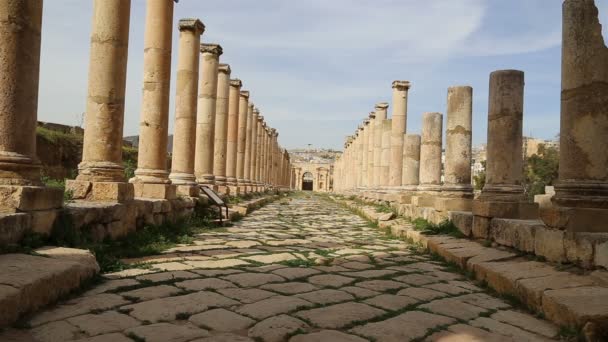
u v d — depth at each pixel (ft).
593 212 24.50
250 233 44.86
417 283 24.57
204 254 30.60
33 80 24.48
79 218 26.37
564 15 27.71
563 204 25.82
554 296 18.71
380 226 55.11
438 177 64.18
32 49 24.31
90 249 25.00
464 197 49.65
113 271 23.73
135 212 34.35
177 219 44.29
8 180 22.98
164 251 31.09
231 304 18.81
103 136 33.65
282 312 17.90
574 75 26.78
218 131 80.74
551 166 126.72
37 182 24.26
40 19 24.94
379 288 22.79
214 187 67.46
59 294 18.10
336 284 23.25
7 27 23.49
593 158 25.86
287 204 108.68
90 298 18.69
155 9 43.88
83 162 33.68
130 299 19.01
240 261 28.22
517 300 21.25
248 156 118.62
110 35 34.01
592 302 17.65
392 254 34.63
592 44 26.40
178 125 53.57
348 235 47.78
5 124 23.41
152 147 43.19
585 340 16.07
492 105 37.96
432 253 35.37
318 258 29.99
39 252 21.02
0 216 20.48
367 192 104.06
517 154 36.86
